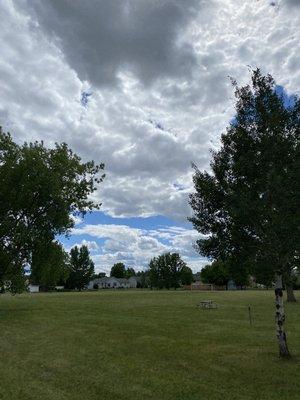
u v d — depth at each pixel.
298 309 38.84
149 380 13.36
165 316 33.00
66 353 17.78
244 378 13.69
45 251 35.03
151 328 25.78
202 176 16.50
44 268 35.50
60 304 46.38
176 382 13.15
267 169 15.27
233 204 14.89
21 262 35.16
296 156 15.10
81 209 37.19
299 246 14.13
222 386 12.73
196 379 13.55
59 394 11.56
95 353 17.81
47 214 34.09
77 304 46.38
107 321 29.58
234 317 32.09
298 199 14.55
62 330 25.00
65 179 36.41
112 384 12.83
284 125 15.77
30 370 14.54
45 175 34.25
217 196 16.11
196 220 16.48
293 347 19.06
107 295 72.44
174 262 132.62
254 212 14.70
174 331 24.45
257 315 33.59
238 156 16.00
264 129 15.84
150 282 135.50
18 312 36.66
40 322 29.11
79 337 22.27
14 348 19.03
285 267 15.27
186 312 36.41
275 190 14.70
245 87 16.33
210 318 31.39
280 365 15.38
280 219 14.28
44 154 36.19
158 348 19.00
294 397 11.66
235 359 16.58
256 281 15.97
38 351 18.27
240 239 15.40
